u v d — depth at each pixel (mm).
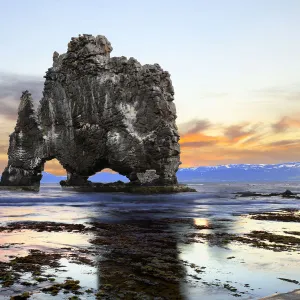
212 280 11828
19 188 85375
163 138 78812
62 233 22234
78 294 10156
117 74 85688
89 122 84000
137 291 10516
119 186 79062
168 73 87250
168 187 77312
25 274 12312
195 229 24766
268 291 10734
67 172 95188
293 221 30234
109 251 16578
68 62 88688
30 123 89938
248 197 70375
